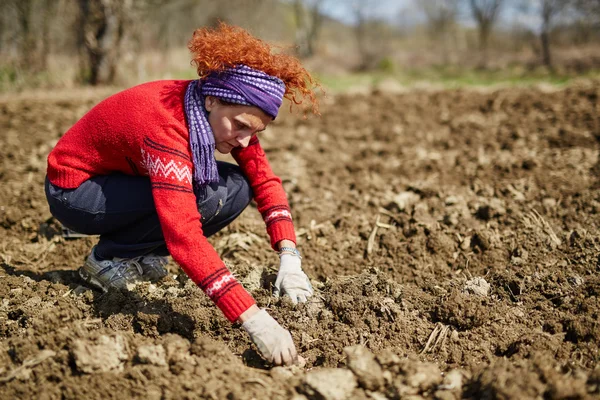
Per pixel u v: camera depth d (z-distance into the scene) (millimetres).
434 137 5754
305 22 32062
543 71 17766
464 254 3182
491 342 2393
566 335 2391
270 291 2615
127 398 1981
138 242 2557
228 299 2061
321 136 6039
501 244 3230
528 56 22953
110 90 9664
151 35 17594
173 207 2068
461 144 5402
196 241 2062
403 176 4535
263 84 2078
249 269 2854
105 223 2471
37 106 7324
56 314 2307
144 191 2395
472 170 4512
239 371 2084
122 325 2391
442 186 4184
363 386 2000
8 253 3225
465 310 2477
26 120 6469
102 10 10484
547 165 4426
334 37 44156
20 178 4418
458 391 1981
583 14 22250
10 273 2963
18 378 2057
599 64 17094
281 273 2547
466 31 35250
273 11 23344
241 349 2336
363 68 24922
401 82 15398
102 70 10805
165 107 2139
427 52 27797
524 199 3795
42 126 6145
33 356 2133
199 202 2424
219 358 2139
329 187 4277
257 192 2586
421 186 4055
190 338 2383
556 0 20859
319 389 1936
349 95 8461
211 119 2137
